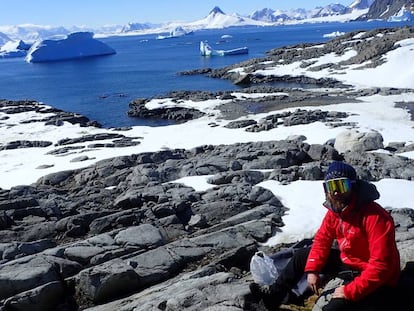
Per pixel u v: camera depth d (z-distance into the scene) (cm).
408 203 1420
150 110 4491
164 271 1055
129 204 1545
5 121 3972
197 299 722
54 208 1495
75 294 992
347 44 7275
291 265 652
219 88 6050
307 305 714
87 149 2614
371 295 530
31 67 12238
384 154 2000
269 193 1512
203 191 1602
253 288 694
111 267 1016
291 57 7369
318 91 4962
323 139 2588
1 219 1383
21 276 995
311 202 1459
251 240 1209
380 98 4306
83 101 5606
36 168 2183
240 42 18625
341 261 602
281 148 2116
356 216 534
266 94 4950
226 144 2488
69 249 1147
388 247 513
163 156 2183
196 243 1182
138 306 782
